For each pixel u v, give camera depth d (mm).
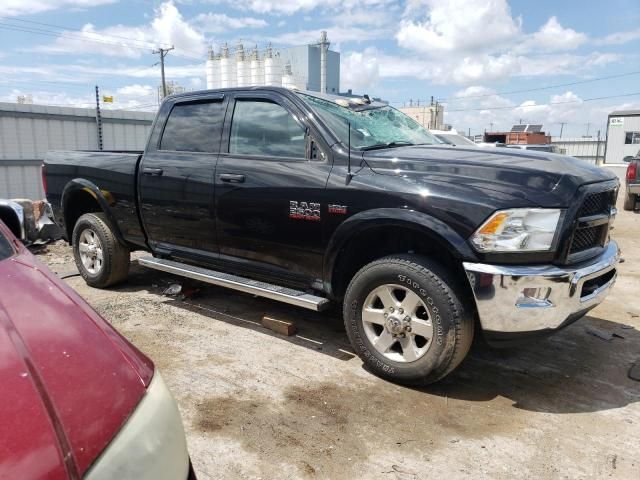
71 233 5781
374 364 3445
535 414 3104
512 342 3111
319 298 3637
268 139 3986
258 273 4070
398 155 3490
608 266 3318
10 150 15750
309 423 2941
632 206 12250
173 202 4477
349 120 3980
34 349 1420
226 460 2590
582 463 2635
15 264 2041
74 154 5488
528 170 3117
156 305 4961
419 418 3023
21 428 1146
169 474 1287
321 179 3568
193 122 4516
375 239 3605
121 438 1229
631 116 34031
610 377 3617
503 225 2918
